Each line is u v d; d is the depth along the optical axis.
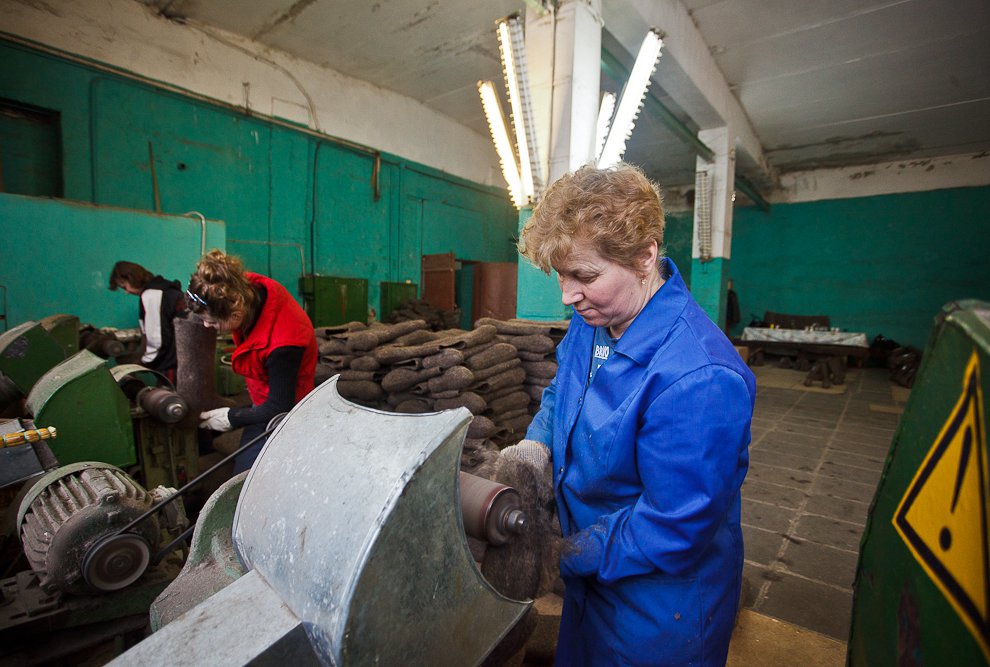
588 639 0.93
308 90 6.78
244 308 1.71
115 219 4.09
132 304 4.19
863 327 10.34
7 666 1.17
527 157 3.48
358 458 0.66
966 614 0.37
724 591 0.85
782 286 11.17
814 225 10.76
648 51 3.50
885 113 7.42
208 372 2.07
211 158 5.93
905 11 4.90
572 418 0.91
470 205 9.66
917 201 9.70
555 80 3.51
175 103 5.57
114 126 5.16
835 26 5.19
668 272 0.88
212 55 5.80
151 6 5.29
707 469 0.70
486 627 0.71
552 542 0.84
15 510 1.55
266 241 6.57
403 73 7.15
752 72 6.24
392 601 0.58
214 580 0.91
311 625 0.56
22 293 3.73
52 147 4.96
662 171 10.48
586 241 0.74
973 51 5.57
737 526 0.90
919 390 0.55
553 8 3.46
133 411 2.05
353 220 7.62
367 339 2.94
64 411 1.76
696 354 0.74
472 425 2.63
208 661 0.54
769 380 7.83
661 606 0.81
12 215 3.67
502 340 3.22
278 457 0.79
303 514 0.66
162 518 1.50
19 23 4.52
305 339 1.81
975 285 9.26
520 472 0.88
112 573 1.21
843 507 2.93
